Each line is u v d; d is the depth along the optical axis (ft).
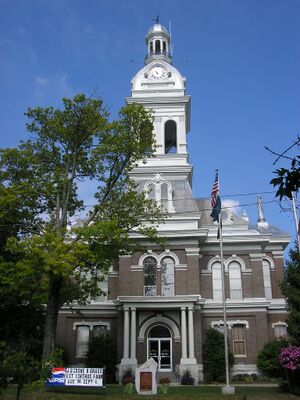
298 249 97.14
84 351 135.54
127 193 93.66
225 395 80.79
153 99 165.37
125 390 85.30
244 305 135.64
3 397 72.23
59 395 76.13
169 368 125.59
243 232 144.05
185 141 161.58
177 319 128.98
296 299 91.81
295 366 84.84
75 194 100.73
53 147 96.58
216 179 110.83
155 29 183.73
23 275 81.51
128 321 126.11
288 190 29.55
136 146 91.86
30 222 94.43
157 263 134.41
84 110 94.89
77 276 91.76
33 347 107.34
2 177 92.27
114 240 87.04
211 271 140.87
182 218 136.77
